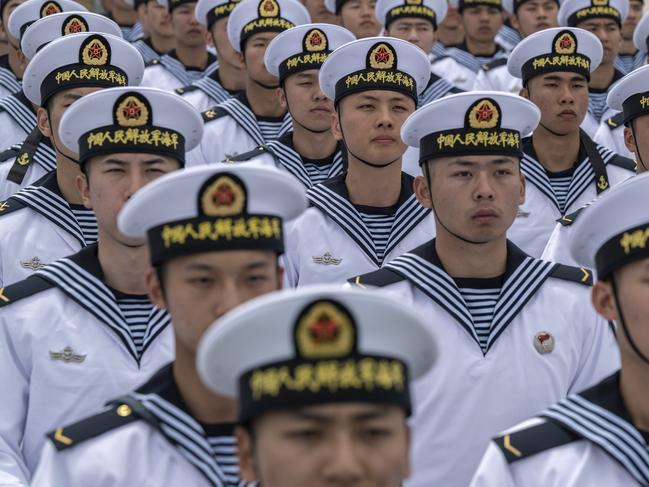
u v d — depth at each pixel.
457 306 6.43
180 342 4.89
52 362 6.39
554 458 5.00
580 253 4.92
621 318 4.70
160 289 4.82
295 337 3.77
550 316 6.49
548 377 6.39
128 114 6.42
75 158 7.93
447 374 6.32
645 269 4.62
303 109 9.45
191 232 4.64
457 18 14.63
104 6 16.98
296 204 4.78
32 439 6.39
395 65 8.20
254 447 3.87
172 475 4.99
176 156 6.52
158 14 13.66
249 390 3.82
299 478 3.72
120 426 5.07
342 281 8.16
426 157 6.60
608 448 4.89
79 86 8.15
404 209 8.25
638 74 8.27
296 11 10.88
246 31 10.76
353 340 3.77
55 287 6.51
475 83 13.16
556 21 13.25
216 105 10.97
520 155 6.55
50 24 9.68
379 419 3.74
